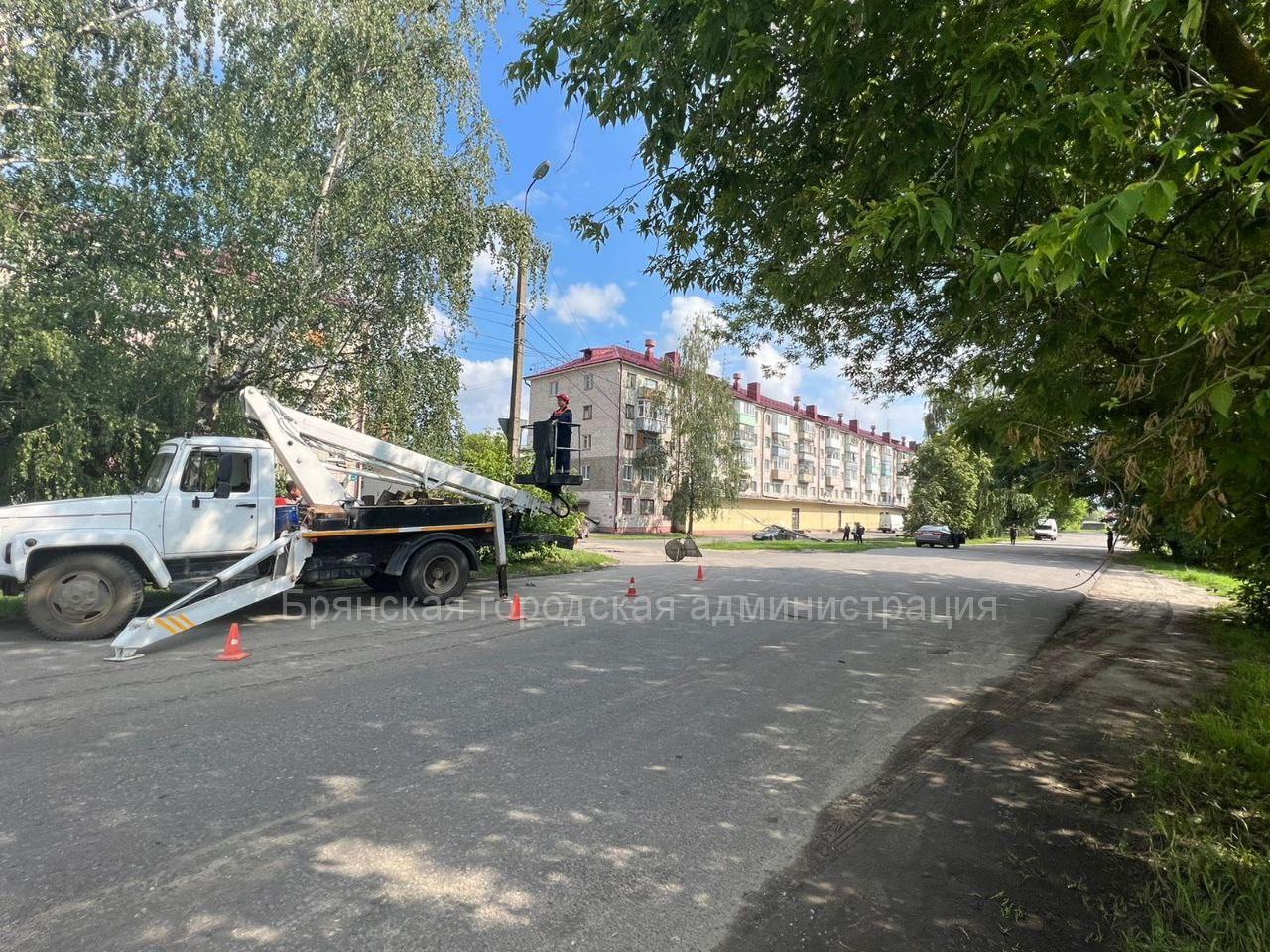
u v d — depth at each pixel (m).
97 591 7.16
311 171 11.30
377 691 5.32
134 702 4.97
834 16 3.25
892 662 6.84
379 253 12.40
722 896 2.68
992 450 4.80
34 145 9.03
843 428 79.75
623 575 14.45
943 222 2.53
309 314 11.27
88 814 3.24
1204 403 2.53
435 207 12.78
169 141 9.98
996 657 7.22
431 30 12.43
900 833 3.25
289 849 2.95
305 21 10.81
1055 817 3.43
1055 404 3.90
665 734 4.53
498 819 3.26
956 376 8.75
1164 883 2.79
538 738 4.39
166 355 10.12
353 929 2.40
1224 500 2.98
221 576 7.41
